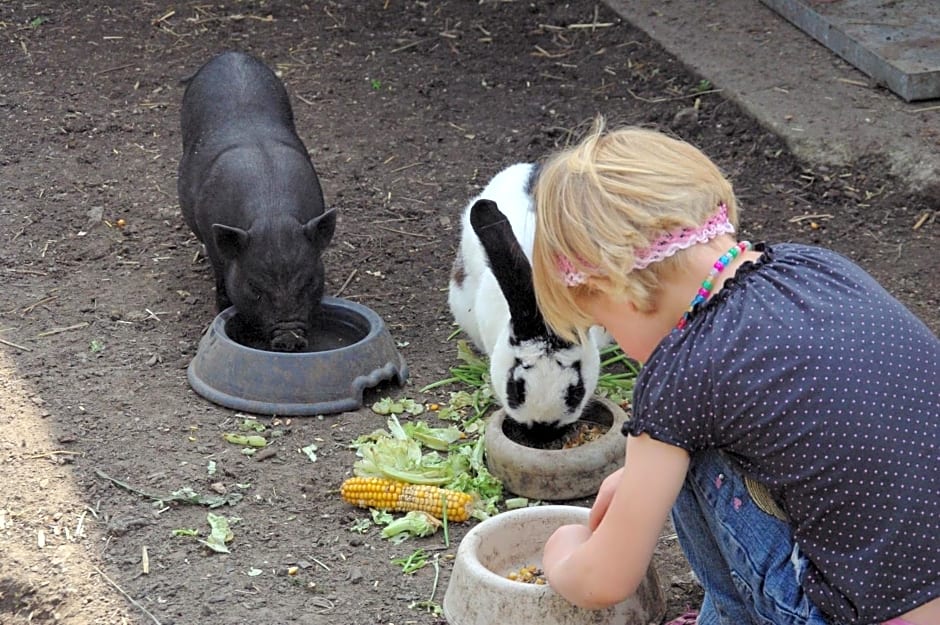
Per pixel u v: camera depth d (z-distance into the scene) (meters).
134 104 8.24
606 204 2.61
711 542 3.04
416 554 4.05
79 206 6.86
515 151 7.63
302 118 8.06
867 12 8.41
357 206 6.97
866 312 2.60
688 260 2.64
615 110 8.00
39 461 4.54
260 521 4.25
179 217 6.79
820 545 2.59
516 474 4.35
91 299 5.86
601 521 2.96
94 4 9.82
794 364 2.52
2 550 4.04
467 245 5.23
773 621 2.85
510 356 4.36
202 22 9.54
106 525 4.18
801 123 7.34
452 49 9.06
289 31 9.41
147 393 5.04
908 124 7.23
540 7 9.58
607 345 5.34
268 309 5.14
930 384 2.57
